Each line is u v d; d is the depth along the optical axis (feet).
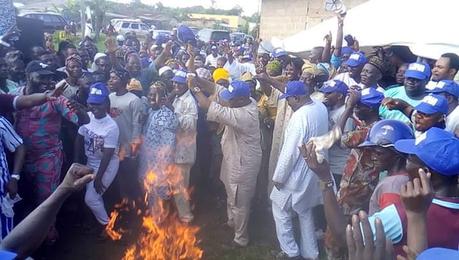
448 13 22.52
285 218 14.75
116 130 15.87
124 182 17.99
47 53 21.71
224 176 16.22
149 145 16.53
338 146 14.94
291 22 67.00
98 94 15.39
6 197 12.07
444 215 6.79
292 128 13.94
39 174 14.37
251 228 18.01
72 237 16.69
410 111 13.56
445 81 13.43
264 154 19.66
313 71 18.17
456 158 6.81
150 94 16.61
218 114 14.88
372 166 11.28
